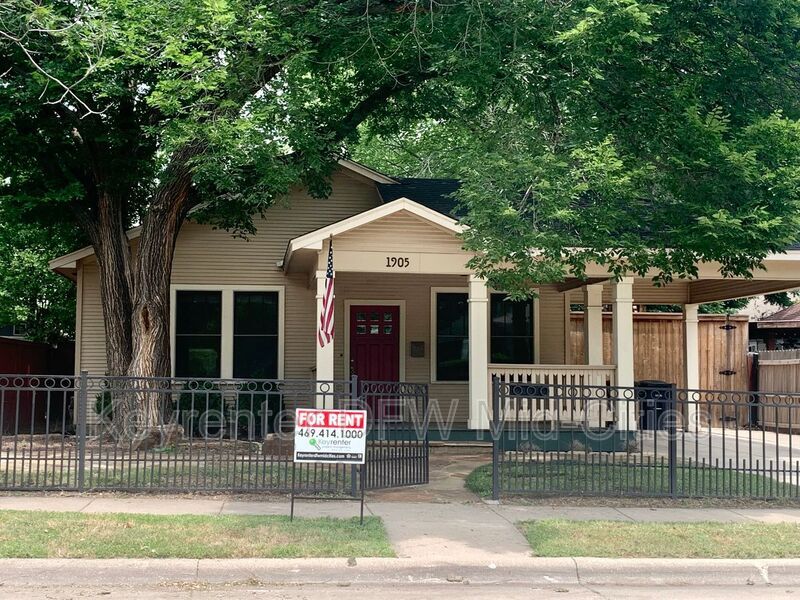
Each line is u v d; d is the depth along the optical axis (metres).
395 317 18.69
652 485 11.42
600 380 15.30
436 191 18.62
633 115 11.33
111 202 15.26
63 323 22.53
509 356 19.11
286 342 18.36
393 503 10.18
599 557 7.70
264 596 6.78
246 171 14.26
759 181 10.52
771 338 25.27
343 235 14.38
